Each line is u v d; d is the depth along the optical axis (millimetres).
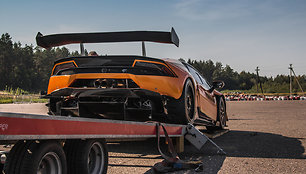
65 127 1945
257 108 17719
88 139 2357
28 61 139500
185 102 4082
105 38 4113
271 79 174625
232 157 3904
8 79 124062
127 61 3758
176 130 3801
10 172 1726
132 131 2838
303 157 3904
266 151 4340
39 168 1898
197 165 3201
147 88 3697
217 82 5652
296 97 39688
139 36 4023
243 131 6867
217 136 5562
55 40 4250
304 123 8344
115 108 3602
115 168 3262
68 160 2256
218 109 6344
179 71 4086
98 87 3740
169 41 4035
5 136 1500
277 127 7469
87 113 3785
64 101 4066
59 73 3941
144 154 4078
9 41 139000
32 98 36438
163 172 3035
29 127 1655
